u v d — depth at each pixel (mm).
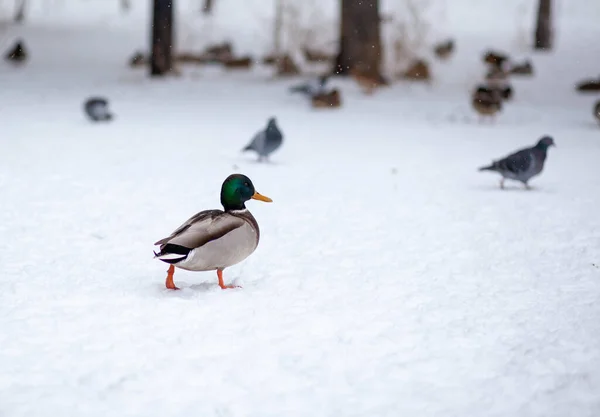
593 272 9586
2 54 40938
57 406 5914
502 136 22672
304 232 11430
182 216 12188
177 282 8906
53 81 33062
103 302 8117
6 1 60000
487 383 6430
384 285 8961
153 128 22562
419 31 42688
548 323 7770
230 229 8000
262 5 54656
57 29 48938
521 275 9438
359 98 30172
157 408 5922
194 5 56281
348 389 6301
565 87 33219
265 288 8742
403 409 5988
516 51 41281
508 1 55625
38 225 11422
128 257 9953
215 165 16984
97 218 11945
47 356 6770
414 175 16359
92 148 18672
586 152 19750
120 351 6895
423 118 26344
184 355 6844
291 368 6633
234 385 6316
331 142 21109
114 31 48531
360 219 12312
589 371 6648
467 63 37969
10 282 8742
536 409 6008
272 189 14539
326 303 8289
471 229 11750
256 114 26562
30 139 19641
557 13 53219
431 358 6898
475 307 8242
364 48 33469
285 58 34812
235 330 7438
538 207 13242
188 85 32719
